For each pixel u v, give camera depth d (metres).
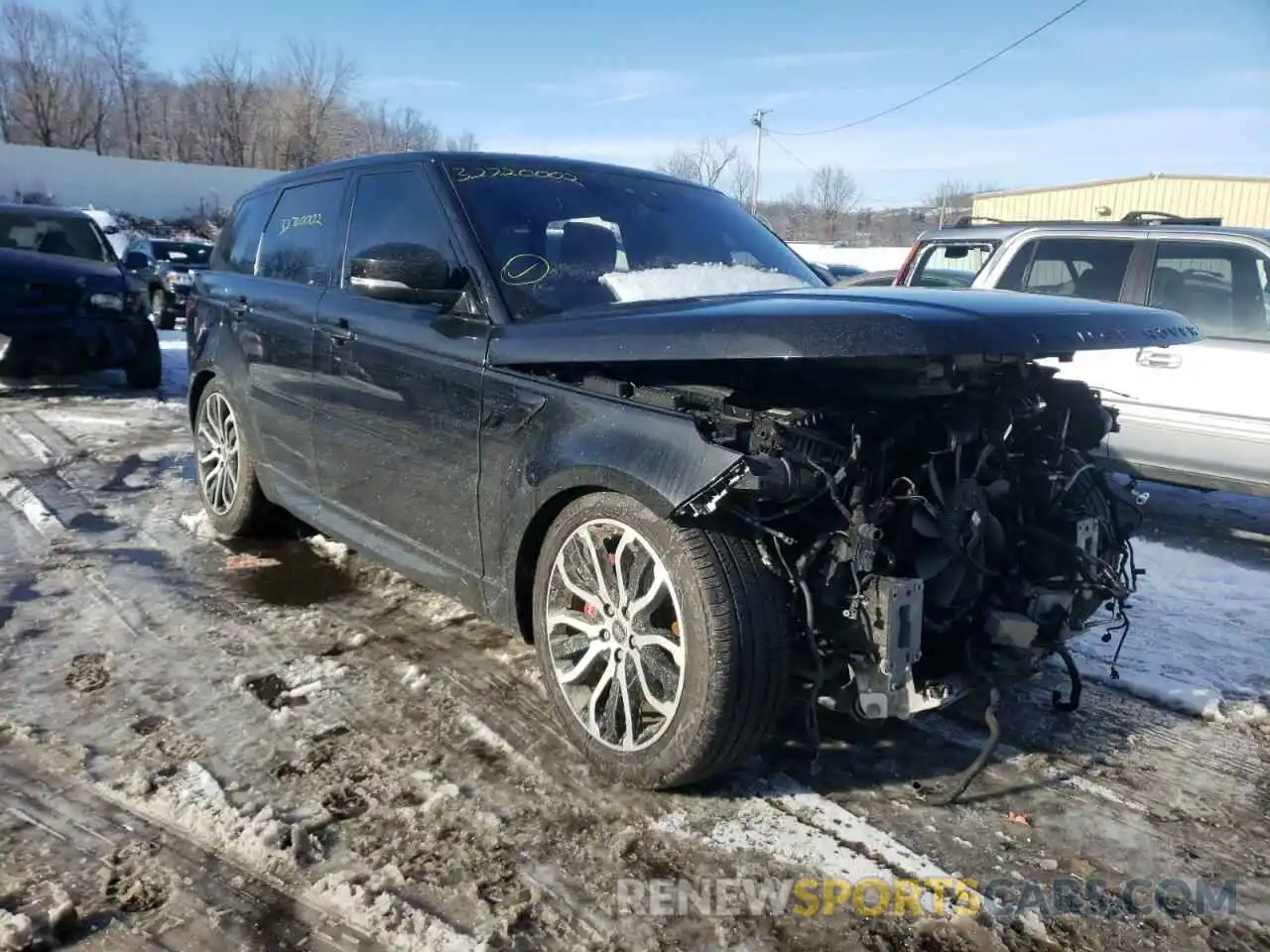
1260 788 2.96
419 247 3.32
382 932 2.20
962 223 7.82
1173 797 2.89
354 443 3.83
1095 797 2.88
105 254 9.94
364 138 58.59
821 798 2.80
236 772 2.83
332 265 4.12
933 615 2.70
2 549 4.78
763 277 3.67
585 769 2.89
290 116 56.69
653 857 2.51
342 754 2.95
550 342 2.90
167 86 60.09
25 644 3.68
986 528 2.78
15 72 56.22
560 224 3.58
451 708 3.25
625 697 2.74
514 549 3.05
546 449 2.88
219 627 3.90
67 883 2.33
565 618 2.90
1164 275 6.29
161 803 2.65
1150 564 5.23
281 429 4.39
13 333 8.52
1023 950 2.23
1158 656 3.91
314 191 4.49
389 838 2.54
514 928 2.23
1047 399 3.21
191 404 5.35
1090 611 3.05
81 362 9.08
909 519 2.60
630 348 2.65
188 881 2.35
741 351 2.41
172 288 16.47
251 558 4.74
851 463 2.50
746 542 2.57
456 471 3.27
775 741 3.11
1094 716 3.39
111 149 60.00
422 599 4.25
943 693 2.56
